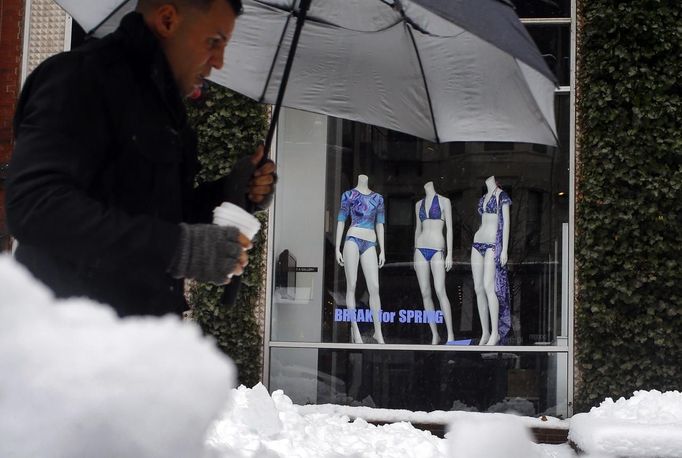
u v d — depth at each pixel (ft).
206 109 30.19
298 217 31.12
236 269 6.54
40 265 6.39
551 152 30.37
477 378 30.27
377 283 30.78
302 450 14.99
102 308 3.37
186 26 7.55
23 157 6.28
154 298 6.70
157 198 7.17
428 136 11.93
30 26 31.58
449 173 30.86
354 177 31.17
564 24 30.42
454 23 7.92
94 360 3.03
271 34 12.00
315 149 31.27
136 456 2.95
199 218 8.89
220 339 29.91
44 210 6.05
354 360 30.66
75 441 2.87
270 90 12.34
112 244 6.06
